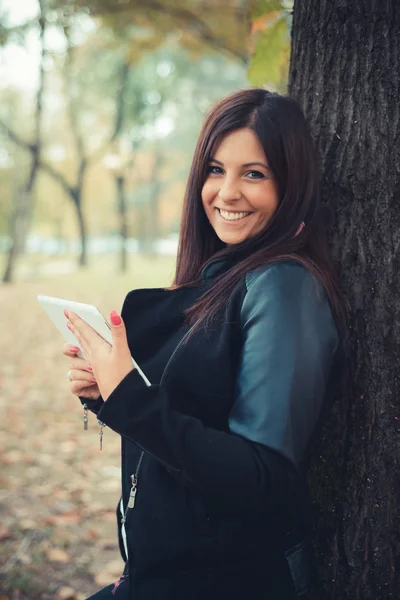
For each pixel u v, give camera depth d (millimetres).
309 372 1232
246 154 1421
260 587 1349
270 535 1366
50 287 19203
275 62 2494
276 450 1173
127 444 1461
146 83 26156
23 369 8453
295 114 1449
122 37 5535
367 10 1692
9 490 4320
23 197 20344
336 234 1746
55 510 4035
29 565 3299
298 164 1430
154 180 40844
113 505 4188
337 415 1722
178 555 1338
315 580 1714
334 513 1729
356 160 1714
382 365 1671
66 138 30016
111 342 1356
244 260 1404
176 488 1349
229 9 5055
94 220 44062
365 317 1695
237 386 1263
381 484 1673
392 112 1669
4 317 12961
